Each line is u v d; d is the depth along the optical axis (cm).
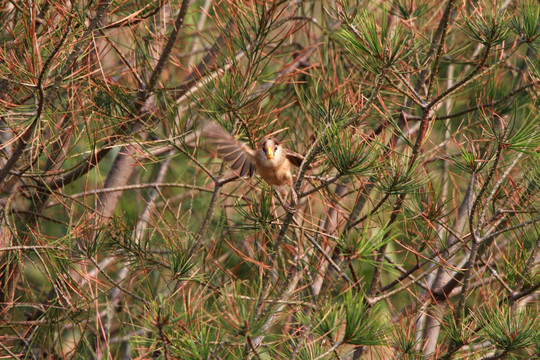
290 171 777
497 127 924
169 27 1038
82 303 838
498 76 947
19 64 692
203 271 875
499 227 832
